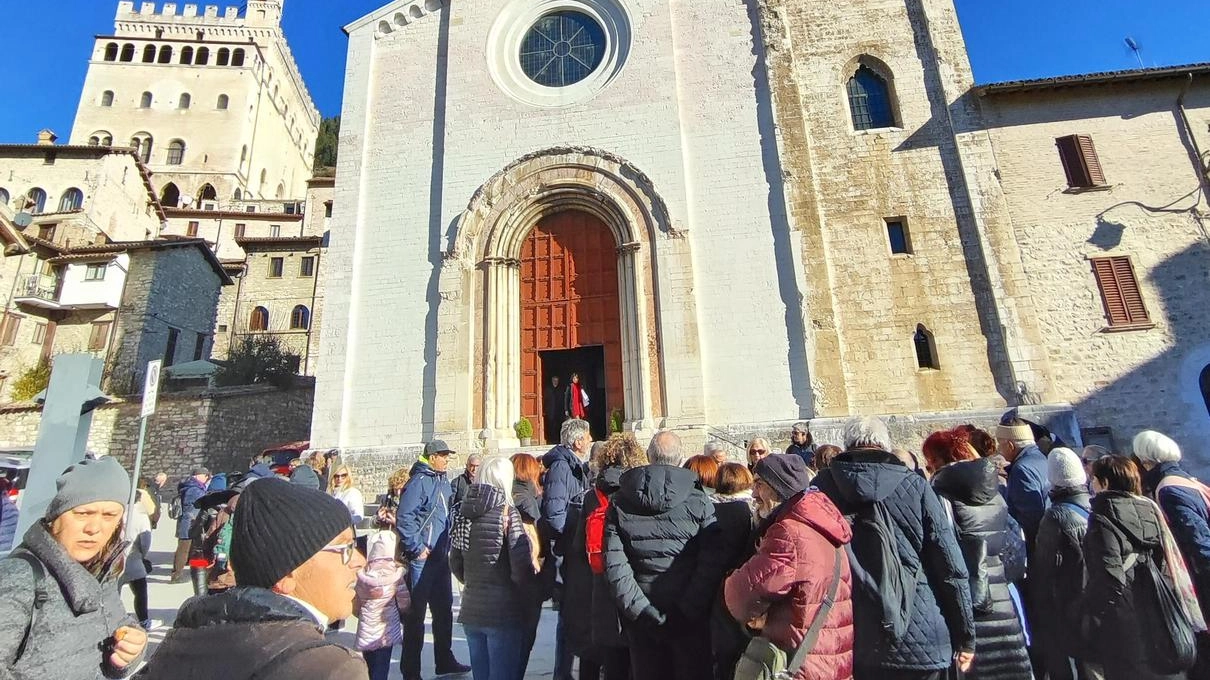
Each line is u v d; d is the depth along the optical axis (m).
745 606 3.64
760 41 19.77
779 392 16.83
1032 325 16.25
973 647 4.07
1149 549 4.76
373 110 21.45
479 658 5.52
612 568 4.36
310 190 45.00
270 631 2.10
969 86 18.50
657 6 20.45
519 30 21.45
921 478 4.34
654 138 19.17
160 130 62.84
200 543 9.38
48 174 38.22
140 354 32.31
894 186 18.02
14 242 32.31
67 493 3.47
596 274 19.27
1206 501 5.18
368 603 6.30
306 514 2.42
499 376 18.16
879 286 17.25
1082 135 17.70
